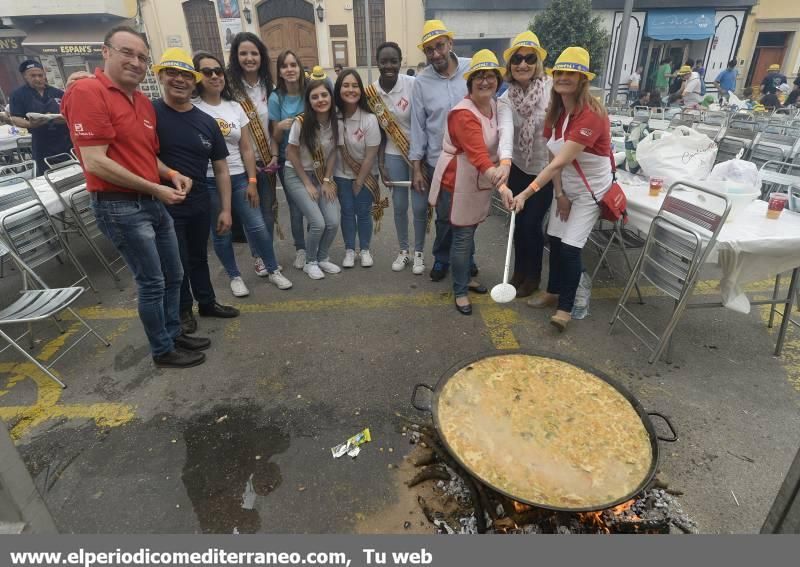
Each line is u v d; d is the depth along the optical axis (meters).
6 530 1.22
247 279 4.24
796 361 2.93
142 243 2.52
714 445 2.31
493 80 2.82
